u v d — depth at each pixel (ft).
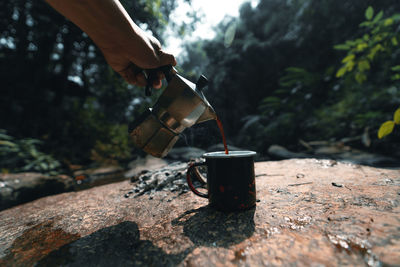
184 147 14.35
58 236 3.46
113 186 6.77
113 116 23.49
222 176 3.54
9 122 22.48
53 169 15.49
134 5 15.85
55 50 26.18
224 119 29.86
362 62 11.14
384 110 14.44
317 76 23.38
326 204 3.51
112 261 2.64
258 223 3.12
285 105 24.07
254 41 31.35
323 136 16.67
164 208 4.21
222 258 2.45
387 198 3.50
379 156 9.94
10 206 8.07
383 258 2.10
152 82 4.11
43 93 26.89
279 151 13.35
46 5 17.60
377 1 20.84
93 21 2.96
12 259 2.89
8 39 22.45
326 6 24.26
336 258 2.22
